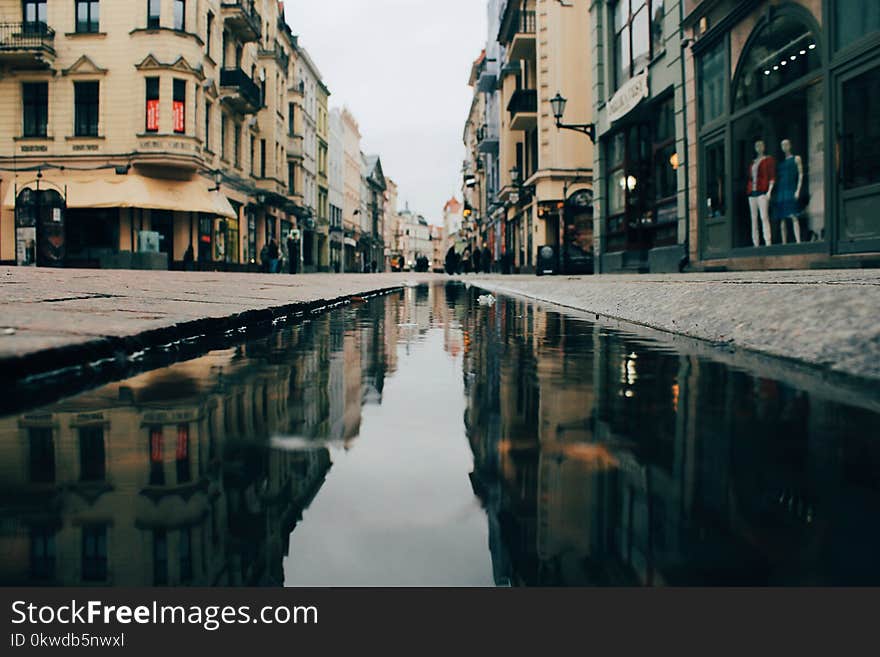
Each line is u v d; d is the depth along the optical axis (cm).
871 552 79
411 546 82
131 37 2494
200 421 155
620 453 128
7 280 664
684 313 435
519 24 2842
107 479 109
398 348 312
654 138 1560
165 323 298
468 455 126
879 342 240
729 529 87
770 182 1080
